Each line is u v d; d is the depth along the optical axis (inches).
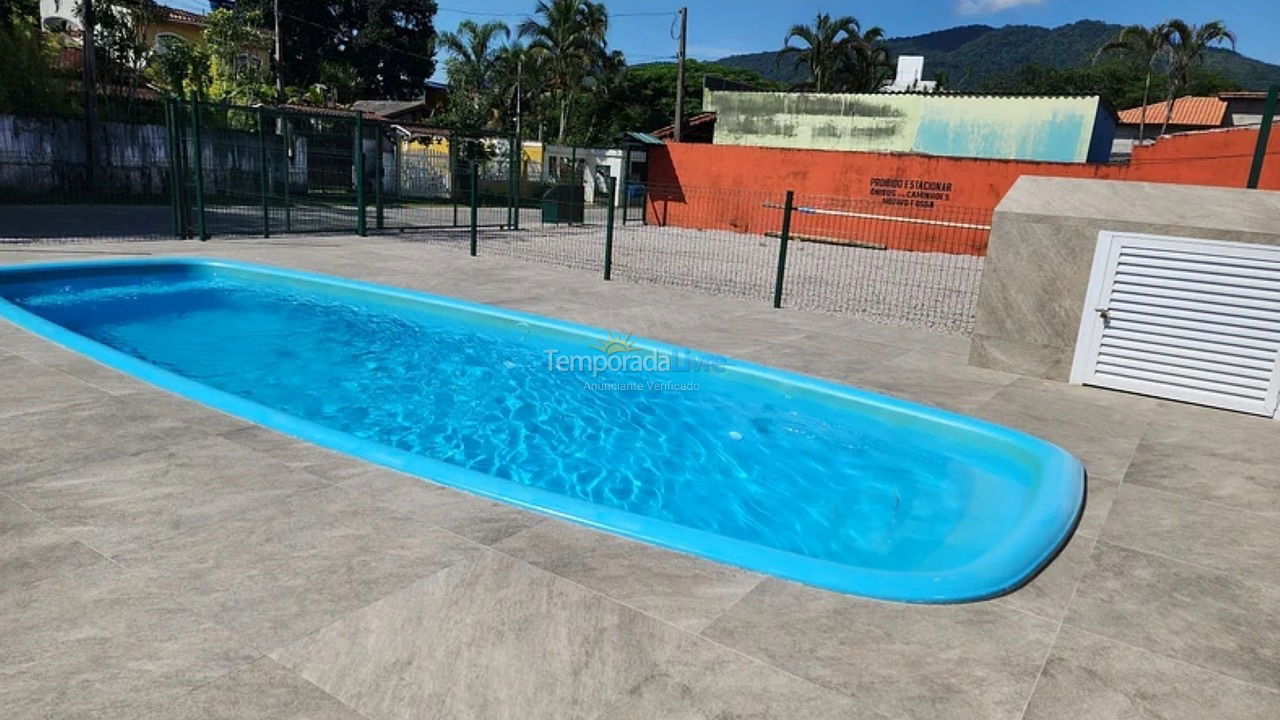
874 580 102.7
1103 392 216.7
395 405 218.7
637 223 824.3
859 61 1449.3
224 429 149.3
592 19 1401.3
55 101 733.9
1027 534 120.0
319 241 487.8
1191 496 142.3
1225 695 84.0
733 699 78.0
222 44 976.3
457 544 108.2
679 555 108.6
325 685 77.1
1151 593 105.8
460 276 378.6
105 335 277.6
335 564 100.7
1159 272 205.9
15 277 314.0
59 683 75.2
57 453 133.5
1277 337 192.2
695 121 1064.2
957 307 367.9
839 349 259.8
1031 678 84.8
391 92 1800.0
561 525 115.9
